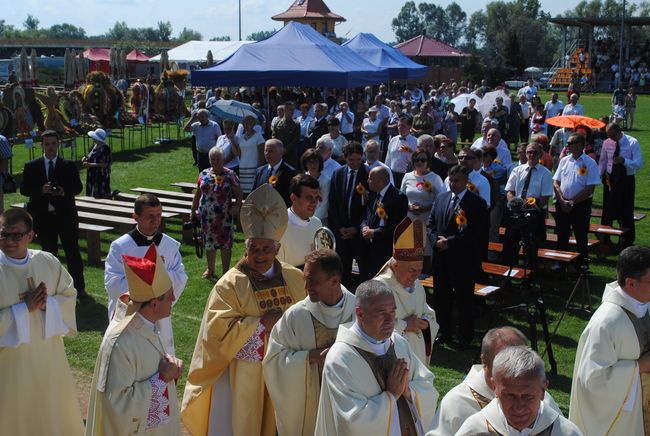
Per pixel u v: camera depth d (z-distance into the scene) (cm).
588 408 481
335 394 397
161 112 2645
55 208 928
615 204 1186
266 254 521
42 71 5534
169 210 1273
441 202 803
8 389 534
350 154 879
